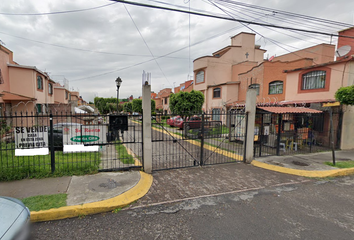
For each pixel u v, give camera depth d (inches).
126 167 219.5
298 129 379.9
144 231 120.3
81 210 134.3
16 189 160.2
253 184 199.3
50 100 820.6
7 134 334.0
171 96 602.9
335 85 398.6
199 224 128.3
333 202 163.3
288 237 115.8
